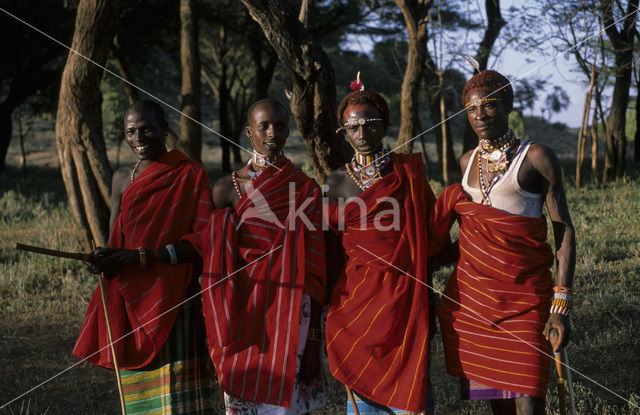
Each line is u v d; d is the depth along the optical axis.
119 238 3.41
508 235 2.99
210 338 3.17
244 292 3.19
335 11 19.06
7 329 5.98
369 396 3.04
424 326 3.04
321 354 3.29
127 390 3.39
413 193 3.15
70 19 19.25
